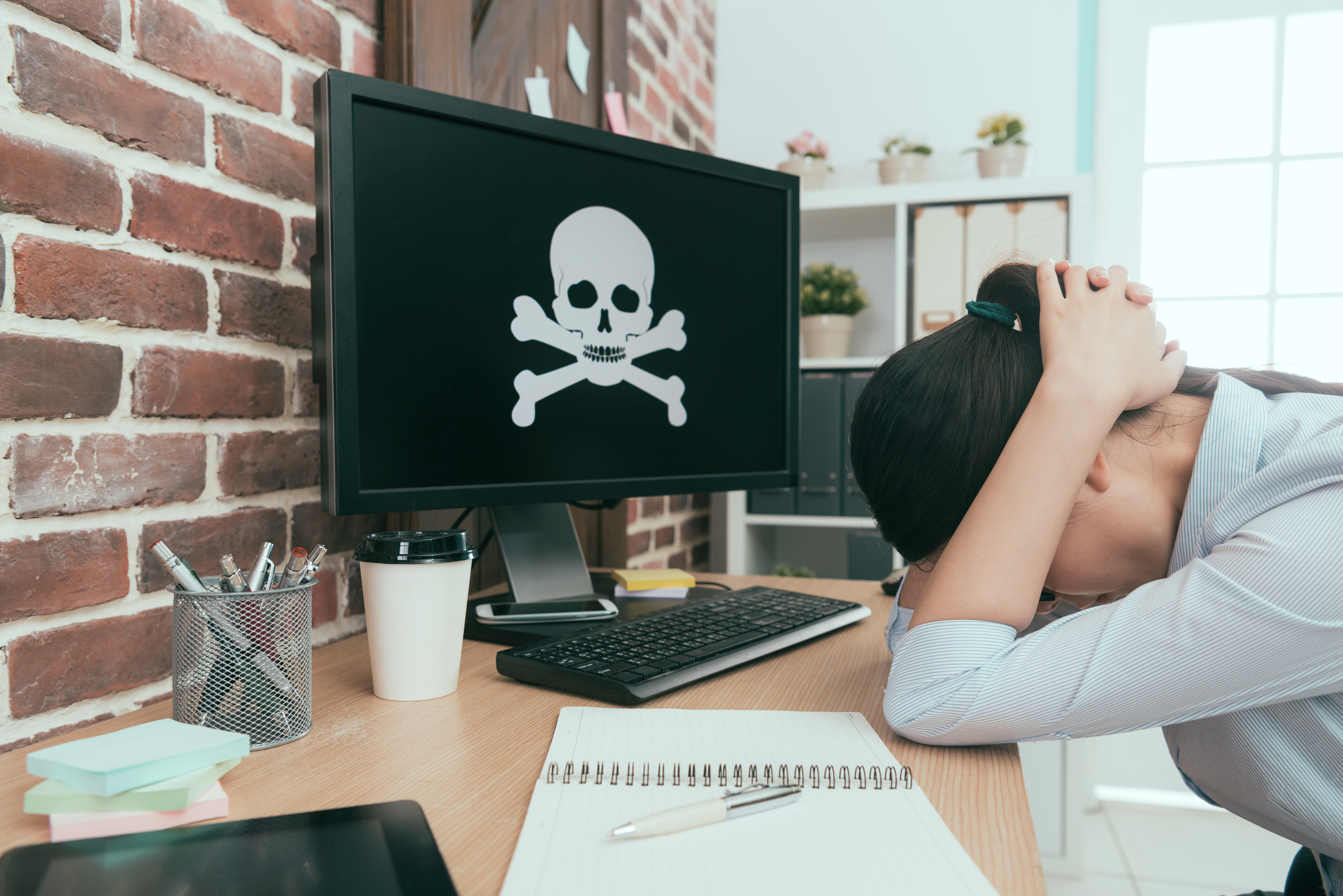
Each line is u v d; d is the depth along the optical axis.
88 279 0.61
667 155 0.94
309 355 0.85
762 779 0.46
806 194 1.99
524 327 0.83
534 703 0.62
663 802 0.43
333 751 0.52
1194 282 2.16
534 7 1.32
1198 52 2.13
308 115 0.85
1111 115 2.16
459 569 0.64
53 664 0.59
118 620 0.64
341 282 0.69
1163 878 1.83
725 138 2.32
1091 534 0.60
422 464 0.76
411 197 0.75
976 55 2.16
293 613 0.54
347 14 0.90
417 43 0.96
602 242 0.90
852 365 2.01
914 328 1.95
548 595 0.91
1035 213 1.88
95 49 0.62
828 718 0.58
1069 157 2.12
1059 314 0.62
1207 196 2.14
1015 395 0.60
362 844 0.39
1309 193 2.08
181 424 0.70
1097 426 0.57
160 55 0.67
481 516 1.10
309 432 0.85
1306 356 2.10
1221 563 0.50
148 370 0.66
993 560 0.56
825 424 1.99
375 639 0.63
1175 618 0.49
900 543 0.64
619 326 0.92
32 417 0.57
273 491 0.80
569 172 0.87
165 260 0.68
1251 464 0.56
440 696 0.63
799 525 2.15
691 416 0.98
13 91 0.56
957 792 0.46
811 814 0.42
